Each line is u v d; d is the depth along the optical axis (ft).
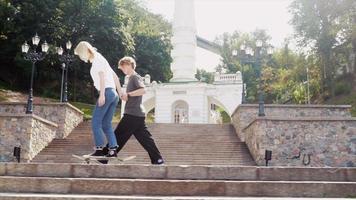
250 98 213.05
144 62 187.32
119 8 165.48
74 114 91.20
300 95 181.06
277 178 25.50
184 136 81.71
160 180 22.72
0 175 25.55
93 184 22.52
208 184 22.48
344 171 25.71
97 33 155.74
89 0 157.79
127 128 30.04
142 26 197.88
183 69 126.31
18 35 149.38
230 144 78.07
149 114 163.63
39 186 22.58
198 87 120.06
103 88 28.40
